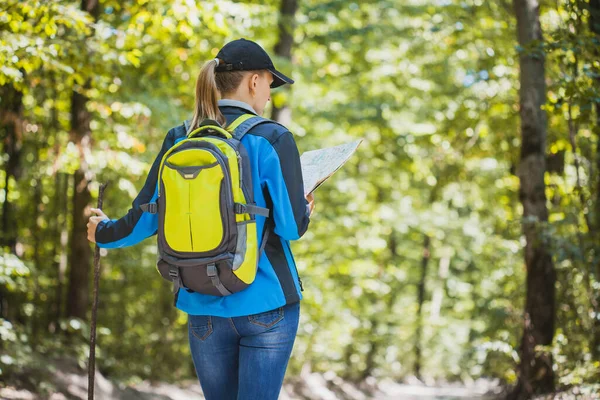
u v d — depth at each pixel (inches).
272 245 106.9
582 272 332.8
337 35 645.9
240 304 103.0
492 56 474.0
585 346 331.3
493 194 724.0
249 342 105.5
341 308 743.7
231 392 111.0
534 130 358.3
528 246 364.5
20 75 266.2
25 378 357.4
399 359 1152.2
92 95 400.5
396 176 845.2
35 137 440.5
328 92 680.4
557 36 259.6
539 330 361.1
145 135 433.1
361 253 769.6
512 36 450.6
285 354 106.5
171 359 592.4
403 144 728.3
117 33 343.3
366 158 765.3
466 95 562.3
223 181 99.6
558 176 466.0
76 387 385.4
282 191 103.7
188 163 100.7
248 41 112.0
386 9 660.7
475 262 1054.4
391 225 769.6
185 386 562.6
